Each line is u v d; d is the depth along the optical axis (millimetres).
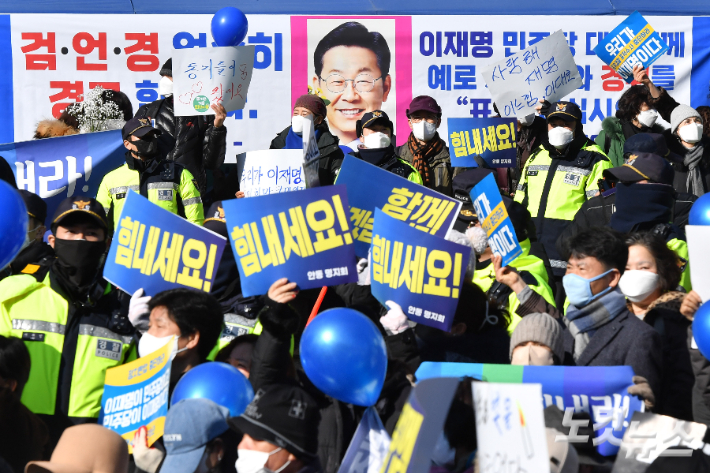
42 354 12938
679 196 20500
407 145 24406
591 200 19359
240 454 9078
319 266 11422
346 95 28594
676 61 29484
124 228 12828
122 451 8914
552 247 22141
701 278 11141
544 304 13125
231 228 11453
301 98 23281
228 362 11945
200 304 11852
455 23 28719
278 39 28266
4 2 27484
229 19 22625
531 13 28906
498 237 14523
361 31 28469
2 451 11242
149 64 27969
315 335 9164
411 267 11695
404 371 10727
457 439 8719
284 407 9047
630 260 12875
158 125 24500
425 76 28766
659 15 29297
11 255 10531
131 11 27844
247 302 14805
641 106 25797
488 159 22578
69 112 25250
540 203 22516
